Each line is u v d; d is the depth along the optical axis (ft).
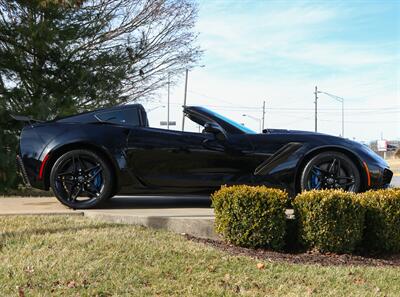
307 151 18.21
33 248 13.39
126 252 13.25
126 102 42.75
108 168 18.22
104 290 10.86
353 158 18.31
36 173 18.11
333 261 14.26
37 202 21.25
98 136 18.12
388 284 12.21
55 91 37.35
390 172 18.84
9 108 31.78
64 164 18.15
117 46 41.19
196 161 18.33
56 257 12.65
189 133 18.58
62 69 37.24
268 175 18.30
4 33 35.73
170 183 18.31
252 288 11.51
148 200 22.09
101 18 39.88
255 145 18.35
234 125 18.95
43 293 10.52
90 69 38.06
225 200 15.21
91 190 18.37
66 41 36.35
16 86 35.45
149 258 12.98
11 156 29.96
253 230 14.89
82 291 10.73
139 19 43.14
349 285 11.98
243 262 13.35
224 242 15.58
